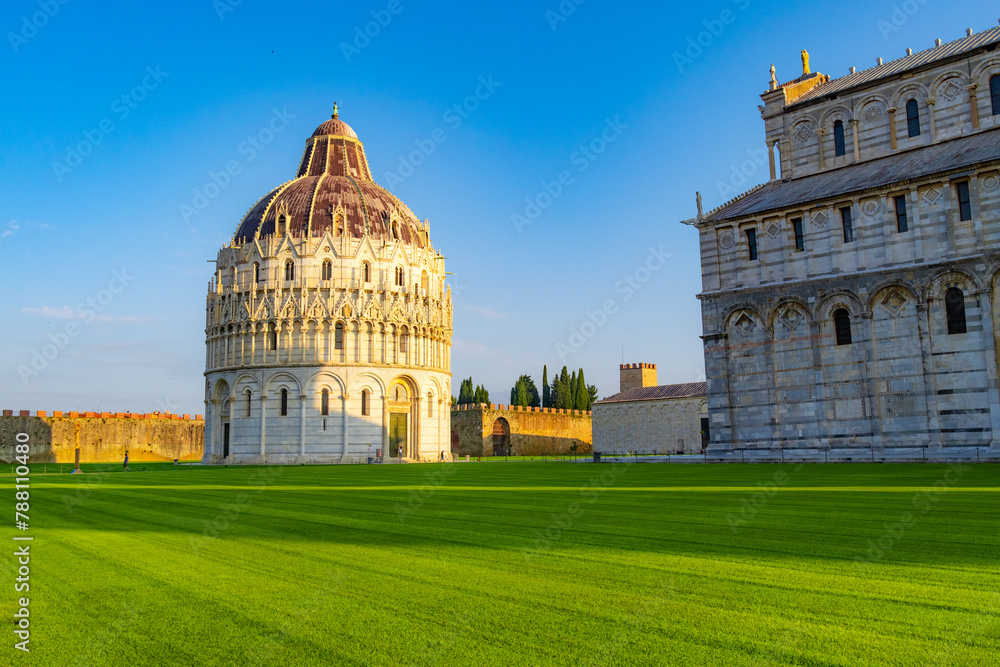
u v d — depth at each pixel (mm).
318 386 103688
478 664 9992
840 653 10055
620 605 12484
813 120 72000
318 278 105875
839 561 15477
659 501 27922
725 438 66375
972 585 13289
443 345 115938
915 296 57531
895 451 57250
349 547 18234
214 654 10594
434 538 19453
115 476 60844
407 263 111625
